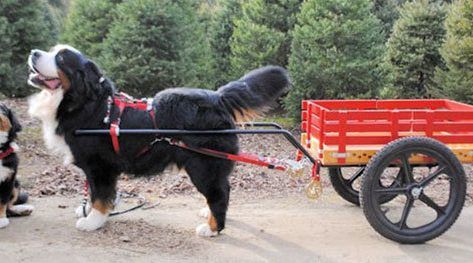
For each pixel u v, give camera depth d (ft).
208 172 16.66
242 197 21.80
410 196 16.79
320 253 16.19
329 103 19.75
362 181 16.44
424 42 40.98
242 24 40.45
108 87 16.96
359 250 16.47
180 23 37.37
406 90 41.81
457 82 36.99
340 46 35.94
